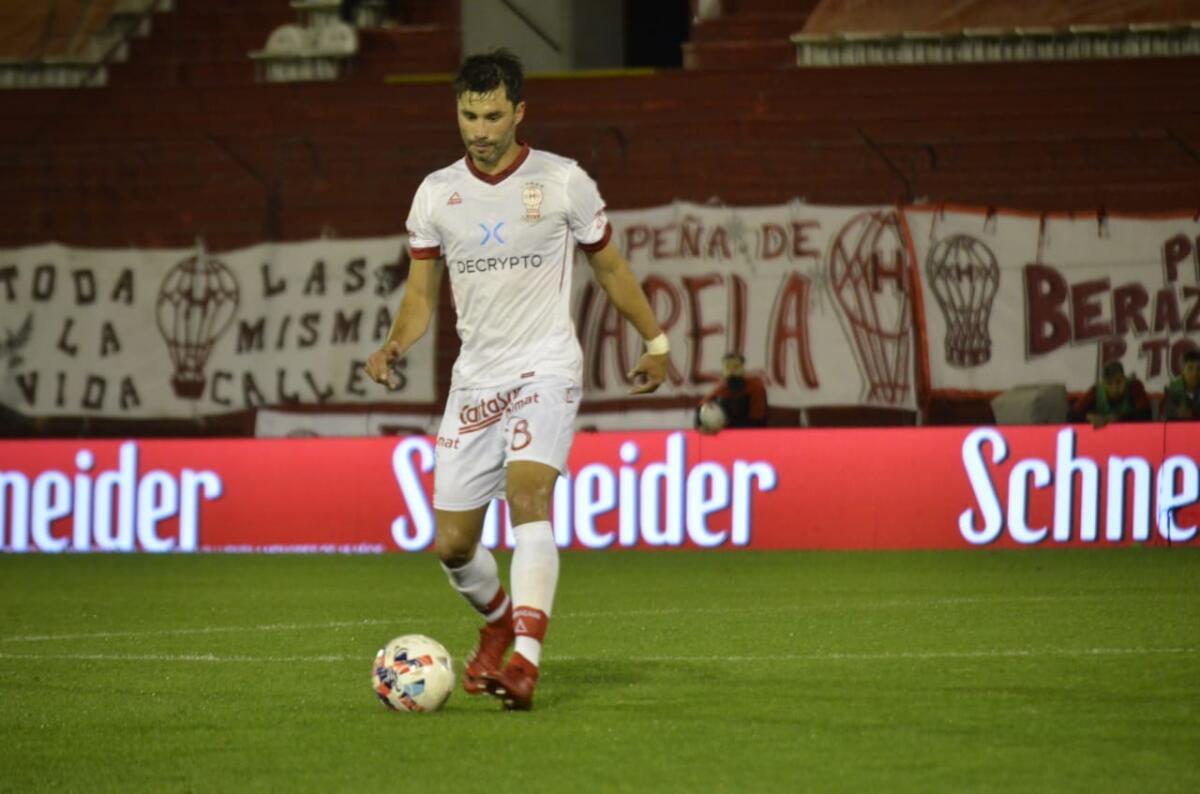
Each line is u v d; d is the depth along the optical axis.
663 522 45.91
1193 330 49.53
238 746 16.69
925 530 45.16
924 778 14.70
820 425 51.34
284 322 54.47
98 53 67.50
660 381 19.88
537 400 18.67
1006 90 57.91
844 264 51.09
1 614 31.42
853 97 58.75
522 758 15.76
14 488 48.72
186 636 27.25
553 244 18.94
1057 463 44.38
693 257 51.91
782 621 28.00
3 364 55.38
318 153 59.69
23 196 60.84
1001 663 21.98
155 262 55.25
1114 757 15.54
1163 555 41.38
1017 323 50.28
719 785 14.51
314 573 40.69
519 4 67.56
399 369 53.69
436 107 61.78
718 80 60.16
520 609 18.19
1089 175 55.53
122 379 55.09
